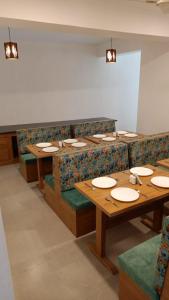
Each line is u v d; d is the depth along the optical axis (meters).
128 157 2.88
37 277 1.87
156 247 1.56
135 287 1.41
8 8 2.15
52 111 5.36
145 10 2.90
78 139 3.83
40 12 2.29
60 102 5.41
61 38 4.55
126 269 1.45
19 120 5.02
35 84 5.00
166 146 3.25
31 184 3.60
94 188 1.97
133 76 6.30
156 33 3.08
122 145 2.74
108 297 1.69
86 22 2.55
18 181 3.71
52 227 2.51
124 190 1.91
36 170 3.68
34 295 1.71
